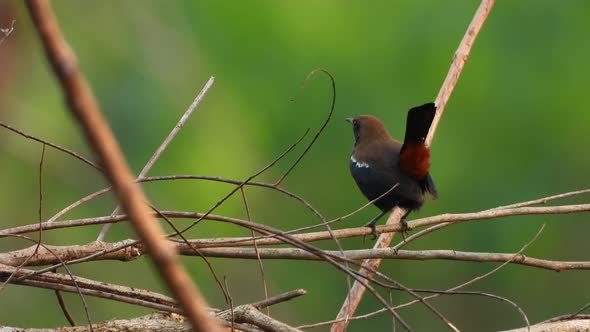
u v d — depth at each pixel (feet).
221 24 51.03
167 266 2.74
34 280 13.46
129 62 47.24
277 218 51.57
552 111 51.98
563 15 51.78
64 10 46.75
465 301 52.29
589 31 51.57
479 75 51.88
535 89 52.06
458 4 51.31
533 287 52.31
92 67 46.68
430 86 51.21
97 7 47.37
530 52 52.01
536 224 52.31
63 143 44.60
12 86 42.98
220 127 49.19
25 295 38.19
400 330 50.72
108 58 47.01
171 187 47.16
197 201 47.24
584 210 17.57
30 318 38.01
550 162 52.44
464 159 52.54
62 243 42.32
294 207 51.88
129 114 46.73
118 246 14.43
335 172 52.21
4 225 43.27
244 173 49.11
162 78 47.80
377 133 26.00
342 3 52.47
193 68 49.08
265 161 51.31
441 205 52.44
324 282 50.55
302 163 52.11
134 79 47.01
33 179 44.29
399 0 52.29
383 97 51.60
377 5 52.39
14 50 42.29
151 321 13.24
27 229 13.44
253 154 50.16
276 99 51.57
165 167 47.44
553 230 52.47
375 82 51.78
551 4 51.78
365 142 25.67
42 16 2.60
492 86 52.26
